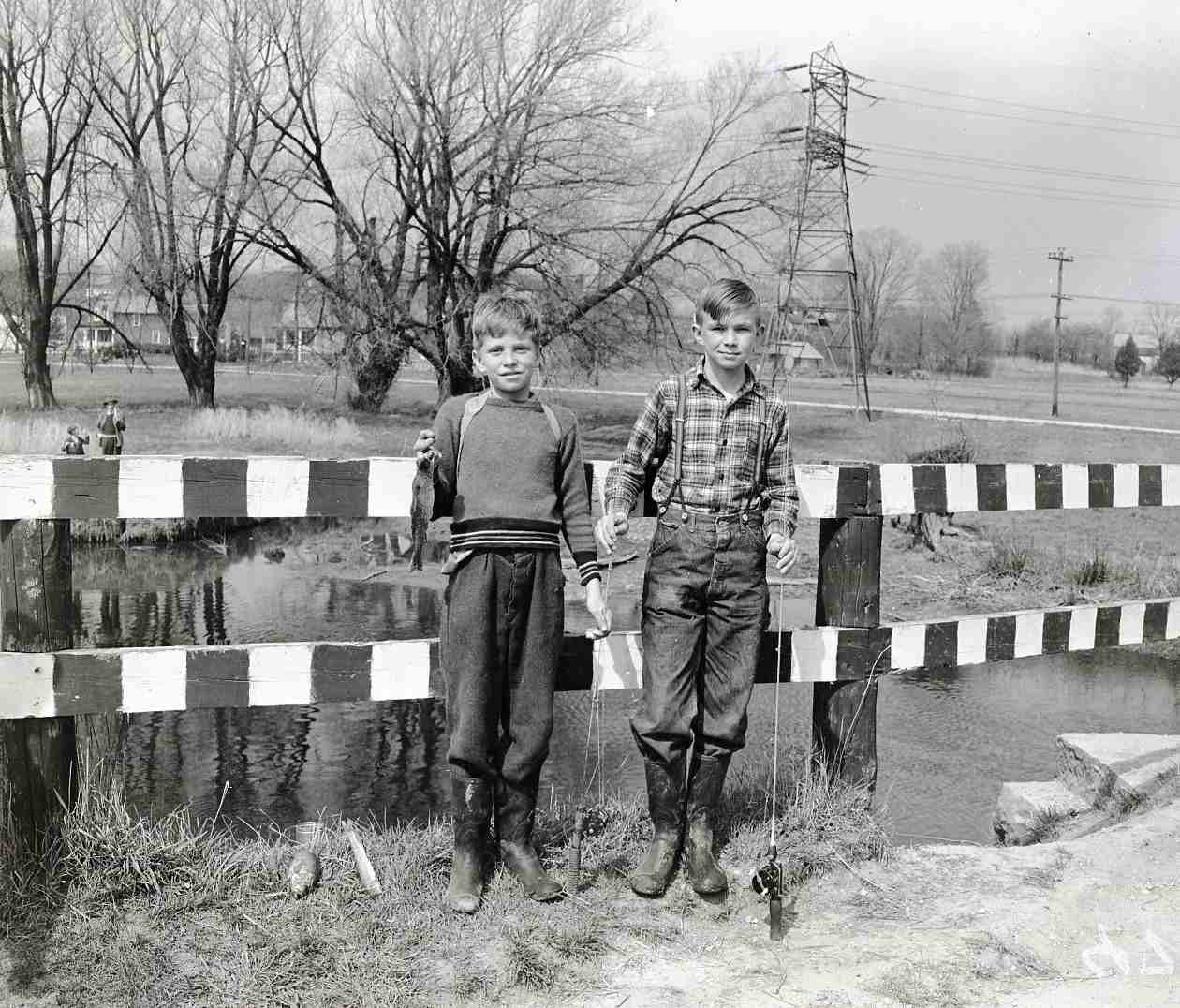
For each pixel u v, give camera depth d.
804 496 3.48
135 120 29.80
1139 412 48.34
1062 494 3.92
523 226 27.66
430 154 27.73
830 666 3.55
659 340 29.97
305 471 2.96
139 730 7.40
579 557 2.97
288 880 2.94
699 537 3.02
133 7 28.62
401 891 2.96
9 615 2.88
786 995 2.59
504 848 3.08
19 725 2.88
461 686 2.87
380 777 6.60
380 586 13.46
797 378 63.94
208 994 2.49
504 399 2.94
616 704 7.92
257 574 14.20
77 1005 2.43
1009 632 3.83
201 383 32.31
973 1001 2.59
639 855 3.28
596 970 2.68
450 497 2.93
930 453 23.44
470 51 26.89
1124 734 5.37
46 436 25.16
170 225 29.53
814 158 38.84
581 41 27.00
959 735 7.47
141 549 16.03
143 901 2.85
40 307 31.34
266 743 7.19
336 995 2.50
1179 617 4.20
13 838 2.89
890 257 72.31
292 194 28.06
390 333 29.25
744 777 4.10
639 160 28.30
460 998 2.53
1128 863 3.49
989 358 73.62
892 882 3.28
